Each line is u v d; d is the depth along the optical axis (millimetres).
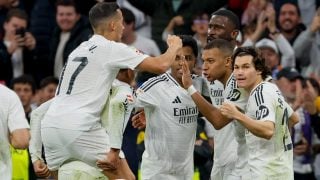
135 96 15352
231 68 15109
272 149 14508
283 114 14477
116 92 14617
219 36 15992
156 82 15500
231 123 15383
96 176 14695
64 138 14523
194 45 15461
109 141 14570
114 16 14758
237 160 15219
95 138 14578
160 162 15656
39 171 15273
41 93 19719
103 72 14570
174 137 15562
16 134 14117
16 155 17750
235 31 16047
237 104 14805
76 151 14570
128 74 15039
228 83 15047
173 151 15609
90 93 14562
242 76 14461
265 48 20562
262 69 14531
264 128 14070
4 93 14188
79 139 14500
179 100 15461
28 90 19734
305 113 19234
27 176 17812
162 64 14461
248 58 14453
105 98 14617
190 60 15453
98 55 14570
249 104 14508
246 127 14070
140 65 14469
